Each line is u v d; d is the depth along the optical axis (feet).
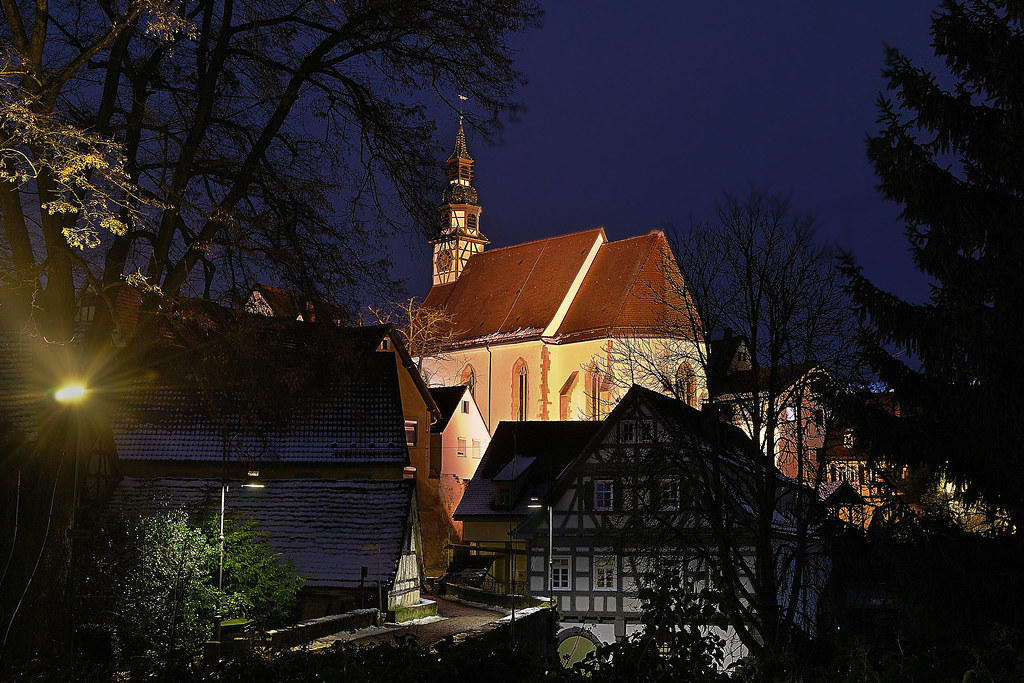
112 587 75.92
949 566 52.85
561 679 22.71
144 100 66.23
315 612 97.96
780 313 90.12
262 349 68.59
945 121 52.75
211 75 65.98
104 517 82.53
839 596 68.39
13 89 49.47
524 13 68.90
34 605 57.98
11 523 68.08
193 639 75.66
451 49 68.39
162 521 81.92
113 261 62.34
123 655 71.72
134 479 105.60
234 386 72.33
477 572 149.79
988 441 51.52
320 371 75.25
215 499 99.91
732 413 95.35
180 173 63.52
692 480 88.33
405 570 104.53
